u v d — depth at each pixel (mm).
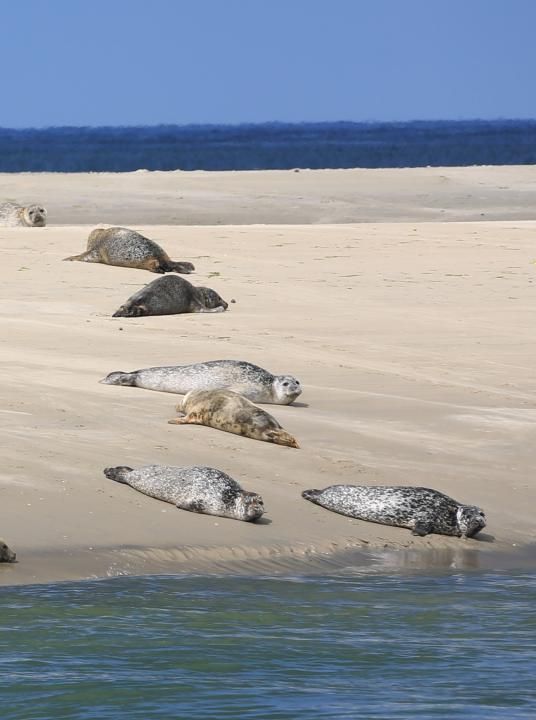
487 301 78750
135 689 25938
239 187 163000
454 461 46219
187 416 48125
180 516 38938
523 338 68438
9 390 51156
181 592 33188
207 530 38094
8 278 82438
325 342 65812
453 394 55812
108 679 26484
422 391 56062
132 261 87000
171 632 29797
